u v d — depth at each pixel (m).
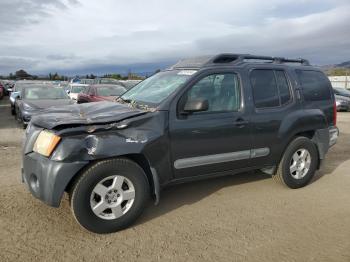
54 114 3.93
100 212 3.59
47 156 3.39
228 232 3.74
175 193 4.93
